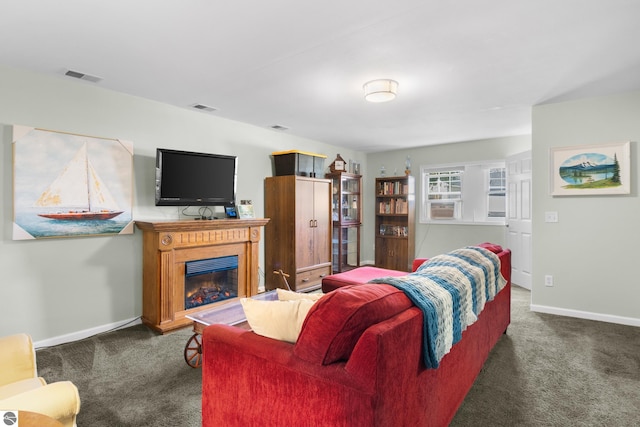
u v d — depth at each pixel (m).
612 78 3.00
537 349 2.83
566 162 3.64
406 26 2.12
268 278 4.93
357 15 2.00
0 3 1.87
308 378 1.22
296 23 2.09
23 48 2.42
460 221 6.00
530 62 2.66
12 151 2.74
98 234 3.20
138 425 1.87
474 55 2.54
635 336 3.09
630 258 3.38
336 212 5.89
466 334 1.96
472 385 2.24
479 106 3.81
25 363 1.54
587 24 2.10
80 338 3.11
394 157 6.76
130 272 3.46
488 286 2.30
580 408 2.01
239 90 3.29
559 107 3.67
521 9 1.93
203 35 2.24
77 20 2.06
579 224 3.61
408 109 3.93
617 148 3.40
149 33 2.21
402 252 6.25
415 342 1.31
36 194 2.85
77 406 1.09
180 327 3.38
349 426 1.12
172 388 2.25
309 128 4.89
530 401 2.08
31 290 2.87
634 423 1.88
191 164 3.69
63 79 2.99
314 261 5.00
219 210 4.27
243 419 1.43
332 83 3.11
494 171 5.72
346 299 1.21
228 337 1.48
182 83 3.11
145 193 3.57
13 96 2.75
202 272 3.61
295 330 1.36
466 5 1.90
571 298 3.67
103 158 3.22
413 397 1.32
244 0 1.85
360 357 1.09
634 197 3.36
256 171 4.79
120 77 2.96
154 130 3.63
